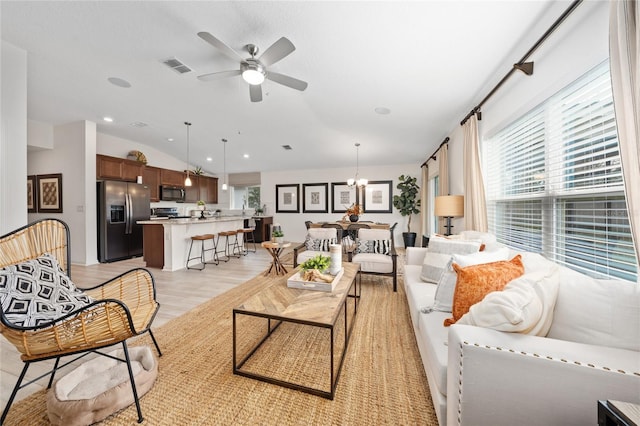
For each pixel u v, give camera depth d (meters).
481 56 2.32
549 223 1.88
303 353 1.87
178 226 4.48
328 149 6.01
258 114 4.23
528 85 2.06
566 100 1.71
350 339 2.07
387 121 4.16
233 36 2.29
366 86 3.10
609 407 0.68
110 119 4.54
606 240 1.43
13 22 2.24
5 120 2.49
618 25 1.01
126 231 5.10
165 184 6.44
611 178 1.41
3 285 1.34
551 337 1.06
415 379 1.59
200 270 4.39
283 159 6.91
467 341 0.94
